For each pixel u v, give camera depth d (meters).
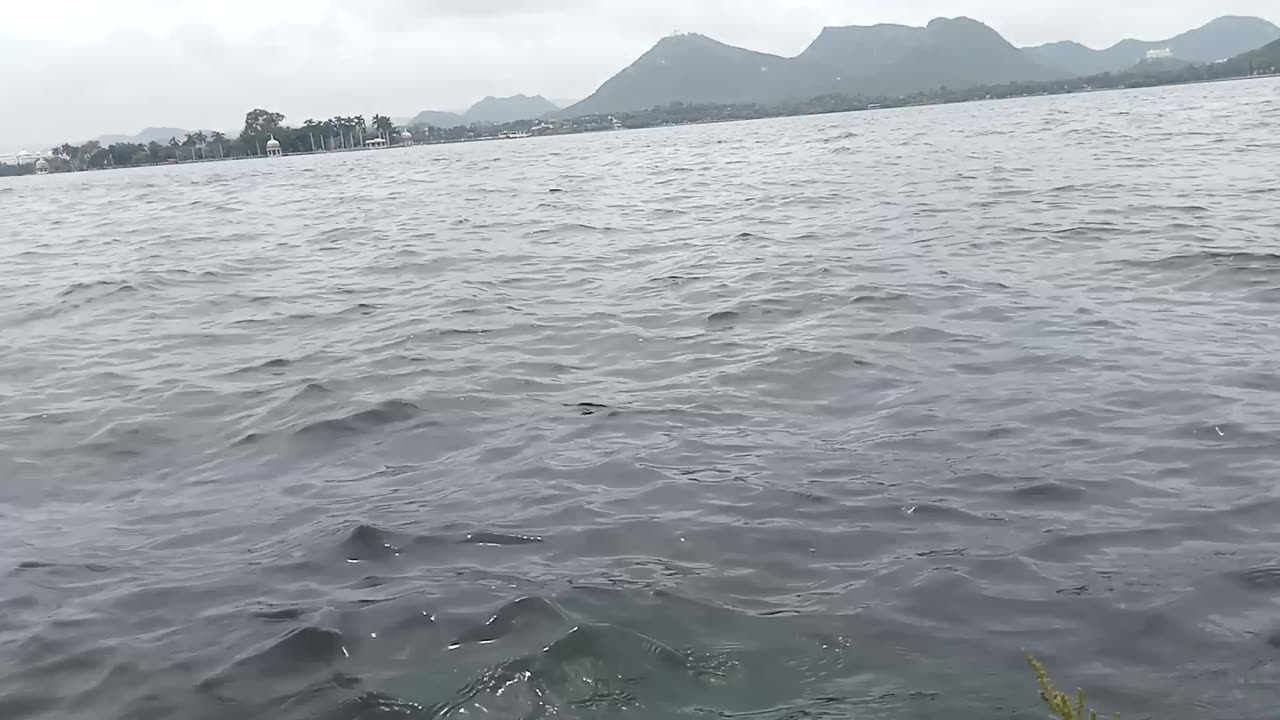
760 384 7.98
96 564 5.30
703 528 5.33
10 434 7.75
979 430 6.60
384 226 21.23
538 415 7.53
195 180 55.38
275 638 4.34
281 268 15.70
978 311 9.87
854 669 3.91
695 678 3.88
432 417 7.58
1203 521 5.09
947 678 3.81
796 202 20.84
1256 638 3.98
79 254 19.45
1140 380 7.38
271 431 7.49
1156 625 4.12
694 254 14.72
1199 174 20.48
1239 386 7.10
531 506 5.75
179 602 4.78
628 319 10.62
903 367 8.15
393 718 3.72
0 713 3.91
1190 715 3.51
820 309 10.44
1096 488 5.57
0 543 5.66
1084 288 10.59
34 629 4.57
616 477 6.16
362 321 11.29
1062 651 3.97
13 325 12.14
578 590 4.64
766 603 4.47
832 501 5.61
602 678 3.89
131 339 11.02
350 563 5.10
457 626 4.33
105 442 7.47
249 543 5.47
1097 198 17.83
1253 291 9.91
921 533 5.14
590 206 23.17
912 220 16.77
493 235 18.45
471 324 10.78
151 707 3.91
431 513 5.72
